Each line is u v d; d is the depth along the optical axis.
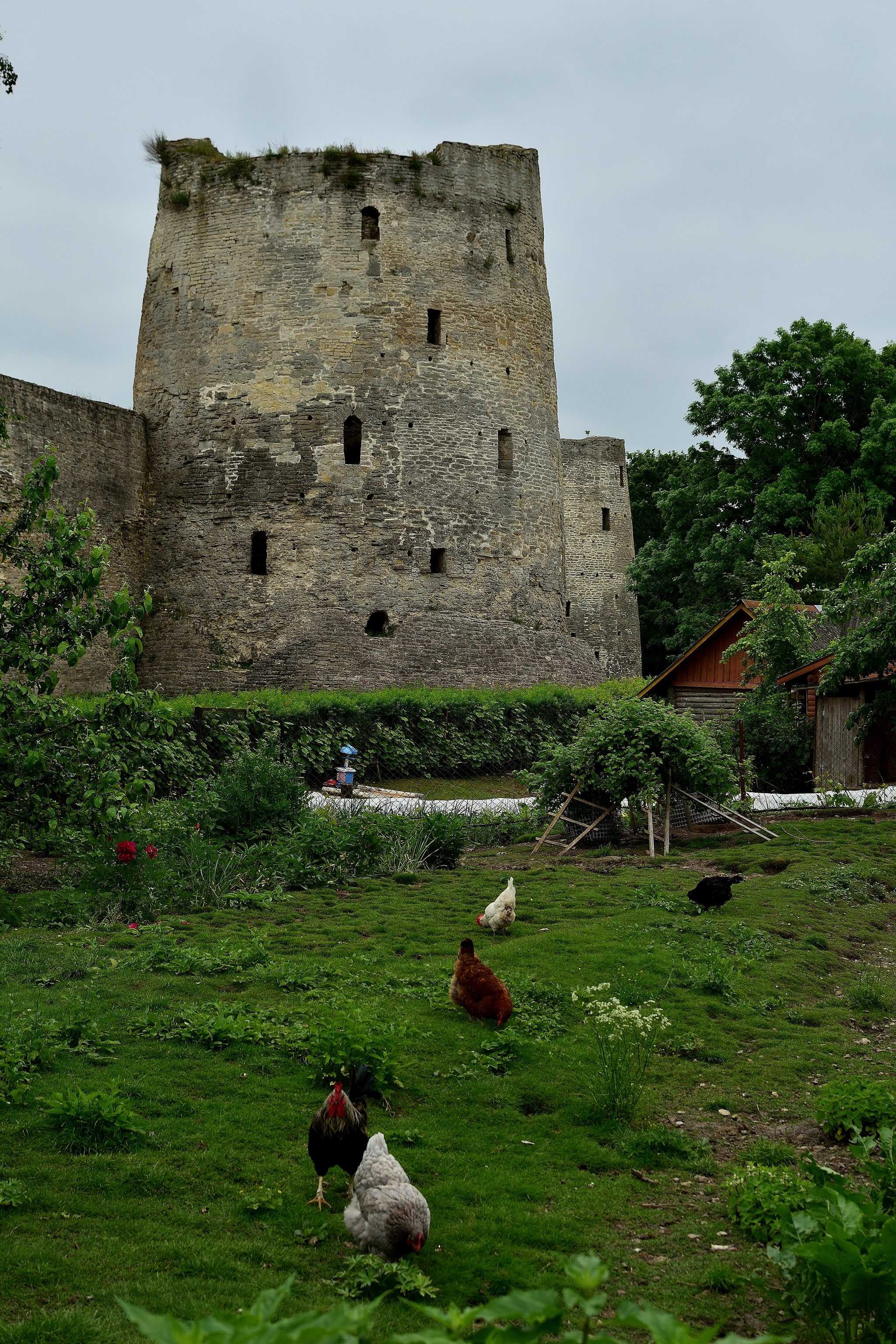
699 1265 5.23
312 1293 4.75
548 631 33.25
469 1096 7.16
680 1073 7.89
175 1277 4.80
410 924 11.47
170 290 31.98
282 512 30.38
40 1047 7.13
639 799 16.23
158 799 16.86
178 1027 7.94
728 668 26.53
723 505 38.03
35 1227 5.15
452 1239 5.34
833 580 30.12
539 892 13.21
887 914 13.17
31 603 9.75
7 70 12.66
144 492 31.55
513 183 33.56
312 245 30.88
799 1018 9.23
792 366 36.47
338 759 22.64
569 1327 4.73
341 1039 7.21
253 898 12.16
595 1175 6.23
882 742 22.83
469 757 25.30
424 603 30.86
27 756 9.12
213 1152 6.08
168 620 30.77
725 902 12.59
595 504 48.47
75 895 11.55
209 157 31.98
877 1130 6.51
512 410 32.94
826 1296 4.41
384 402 30.91
